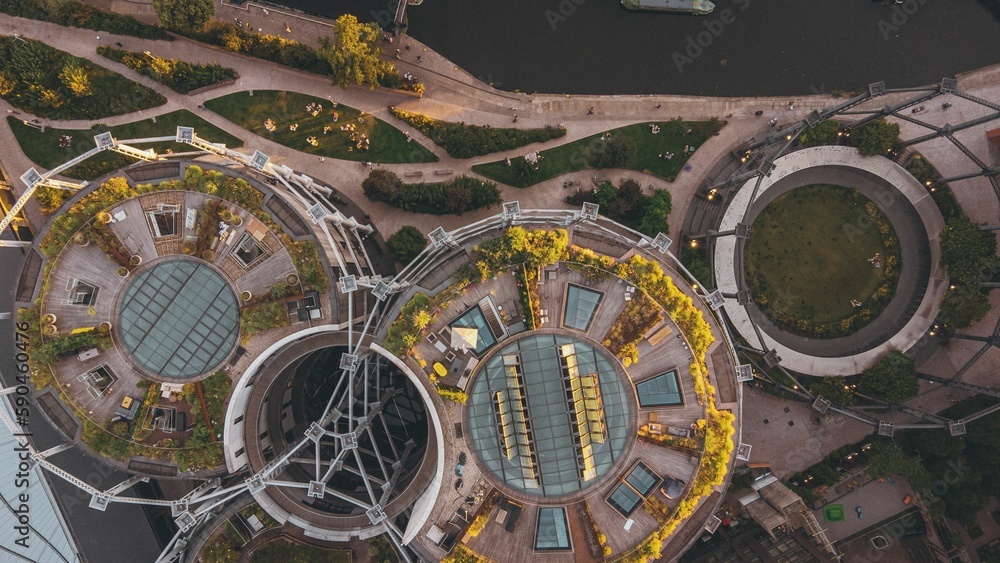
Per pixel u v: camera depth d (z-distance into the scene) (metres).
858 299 69.25
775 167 68.12
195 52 68.38
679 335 52.94
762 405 69.38
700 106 69.94
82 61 67.50
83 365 54.59
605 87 70.25
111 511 64.75
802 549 61.19
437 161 68.88
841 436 69.19
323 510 60.06
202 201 55.06
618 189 67.38
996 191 63.84
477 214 68.69
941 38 70.69
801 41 70.81
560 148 69.25
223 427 53.78
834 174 69.12
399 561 59.34
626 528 52.03
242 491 55.69
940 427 62.41
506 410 51.56
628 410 52.91
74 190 60.78
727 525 66.38
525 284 51.72
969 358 68.94
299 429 64.69
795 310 69.19
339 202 68.38
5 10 67.25
